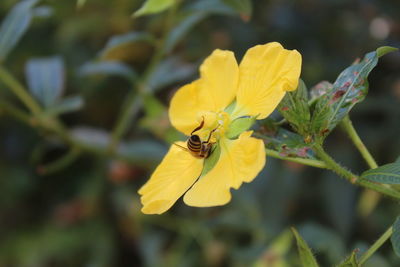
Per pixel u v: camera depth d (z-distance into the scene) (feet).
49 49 2.14
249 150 1.16
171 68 1.68
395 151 1.76
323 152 1.18
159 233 1.92
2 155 2.29
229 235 1.82
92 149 1.68
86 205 2.08
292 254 1.64
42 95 1.63
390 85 1.86
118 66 1.60
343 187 1.73
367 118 1.86
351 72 1.19
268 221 1.72
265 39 1.91
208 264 1.78
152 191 1.23
